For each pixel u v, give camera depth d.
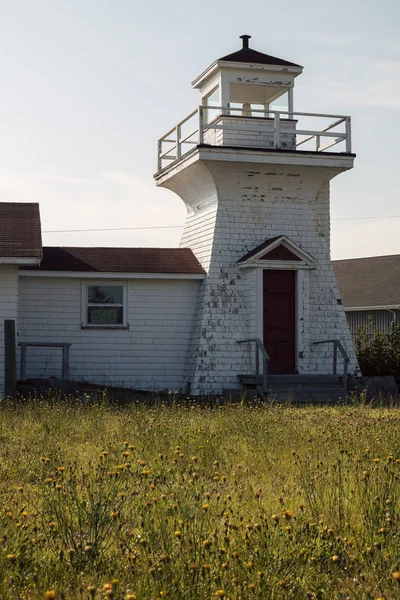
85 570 6.32
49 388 19.88
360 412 18.81
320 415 17.28
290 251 24.58
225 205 24.66
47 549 6.92
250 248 24.75
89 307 24.14
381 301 40.88
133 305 24.44
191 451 11.48
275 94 25.88
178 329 24.72
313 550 6.52
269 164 24.25
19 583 6.04
